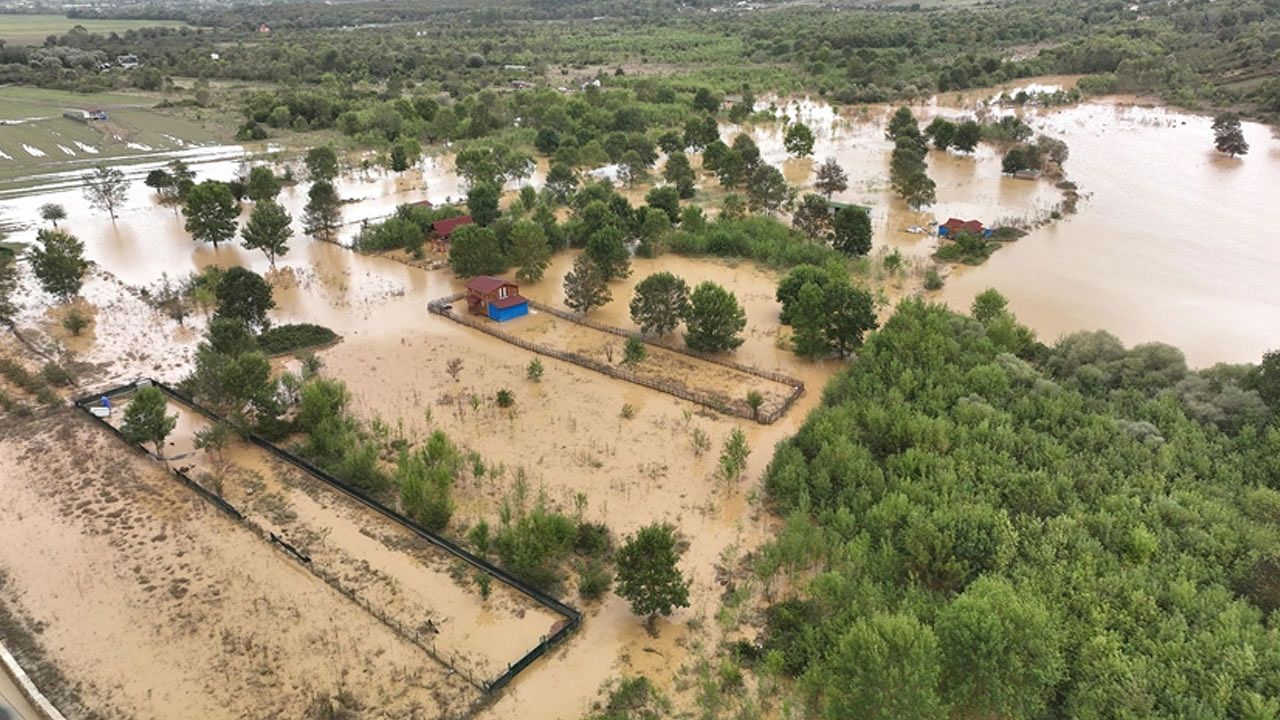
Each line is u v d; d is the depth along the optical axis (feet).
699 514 185.98
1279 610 142.31
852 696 121.90
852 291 258.16
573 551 173.68
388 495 193.77
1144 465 184.34
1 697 139.74
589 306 292.20
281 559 171.83
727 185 453.17
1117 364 228.02
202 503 190.19
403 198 454.40
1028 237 369.09
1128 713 122.11
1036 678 126.41
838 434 200.85
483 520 179.11
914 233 378.73
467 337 280.51
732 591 161.89
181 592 161.79
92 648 148.36
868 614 142.92
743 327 268.82
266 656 146.10
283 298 315.17
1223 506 169.17
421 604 159.22
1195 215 392.68
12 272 322.55
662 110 623.77
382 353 266.98
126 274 341.41
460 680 141.18
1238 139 487.61
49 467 204.44
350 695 137.59
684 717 133.18
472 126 592.60
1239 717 123.13
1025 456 192.03
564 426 222.89
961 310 291.17
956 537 159.53
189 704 136.36
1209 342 266.57
